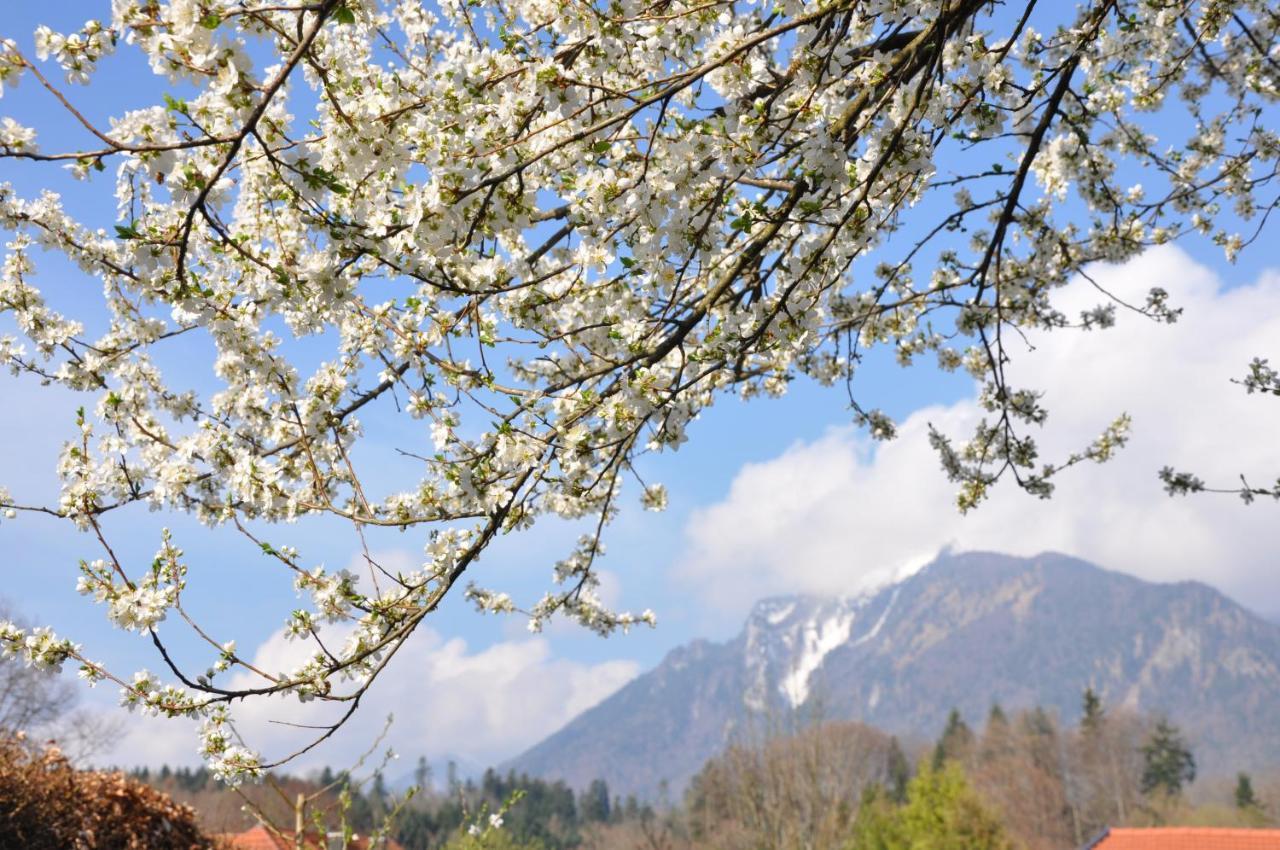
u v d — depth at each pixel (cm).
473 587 559
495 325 393
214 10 271
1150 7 509
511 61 357
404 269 342
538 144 383
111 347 418
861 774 2347
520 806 7456
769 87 362
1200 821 7325
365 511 375
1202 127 612
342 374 408
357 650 349
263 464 392
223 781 344
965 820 4119
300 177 310
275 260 372
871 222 352
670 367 432
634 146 396
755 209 347
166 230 346
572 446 363
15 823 959
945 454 638
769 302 416
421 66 411
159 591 344
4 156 269
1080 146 590
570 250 414
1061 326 633
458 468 376
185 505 413
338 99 342
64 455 405
